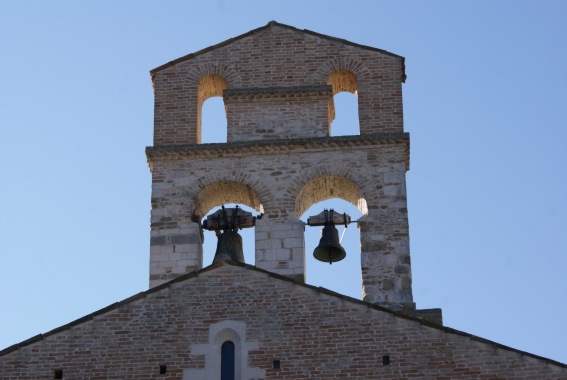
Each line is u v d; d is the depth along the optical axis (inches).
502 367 1624.0
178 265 1955.0
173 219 1984.5
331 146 2016.5
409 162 2042.3
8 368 1657.2
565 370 1615.4
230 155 2021.4
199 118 2110.0
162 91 2105.1
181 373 1651.1
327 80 2103.8
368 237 1950.1
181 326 1678.2
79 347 1669.5
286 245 1948.8
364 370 1636.3
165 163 2025.1
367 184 1988.2
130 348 1667.1
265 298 1688.0
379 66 2103.8
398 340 1651.1
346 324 1664.6
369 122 2059.5
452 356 1636.3
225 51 2128.4
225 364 1660.9
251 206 2055.9
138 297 1696.6
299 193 1988.2
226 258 1908.2
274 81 2102.6
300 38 2133.4
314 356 1648.6
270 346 1657.2
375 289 1913.1
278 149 2018.9
